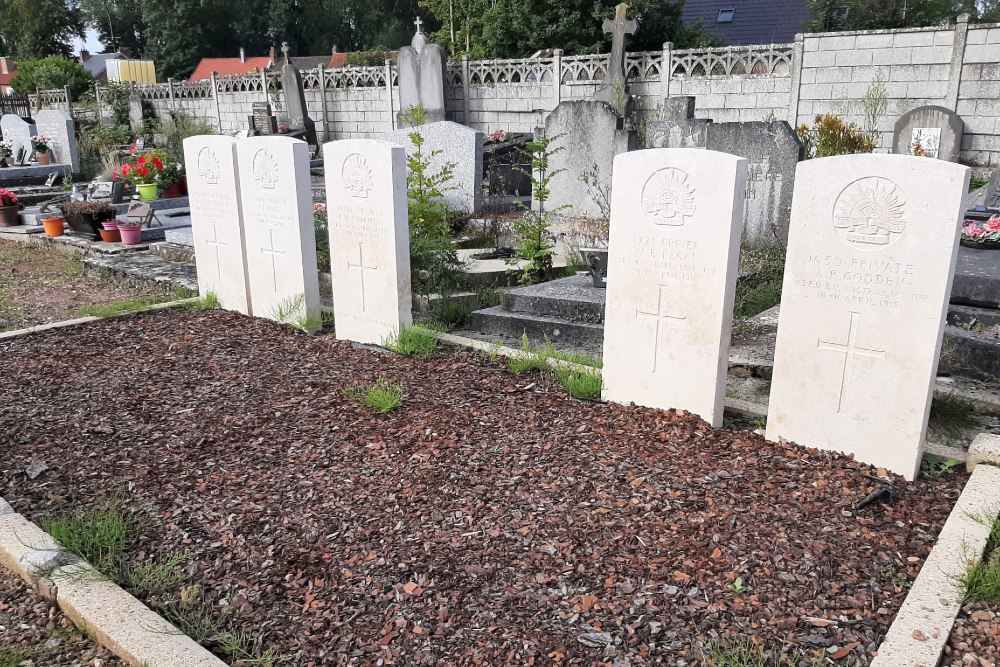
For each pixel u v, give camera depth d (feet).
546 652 9.13
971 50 44.98
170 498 13.20
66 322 24.13
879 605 9.78
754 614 9.62
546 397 16.97
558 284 24.86
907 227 12.34
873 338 13.03
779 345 14.11
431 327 22.67
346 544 11.62
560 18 86.74
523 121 64.23
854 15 89.30
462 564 10.95
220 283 25.49
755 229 29.91
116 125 86.99
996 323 19.35
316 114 77.36
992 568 9.99
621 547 11.13
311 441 15.12
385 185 19.67
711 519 11.73
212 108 87.56
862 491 12.54
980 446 13.21
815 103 51.31
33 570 10.96
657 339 15.76
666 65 55.72
